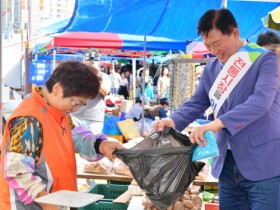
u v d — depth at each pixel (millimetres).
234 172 2332
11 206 1840
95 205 3152
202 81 2547
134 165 2027
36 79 9039
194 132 2021
